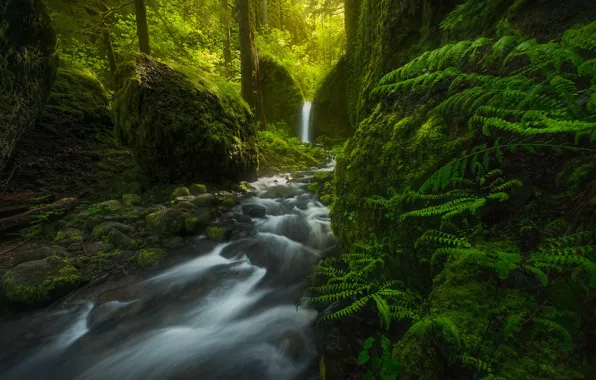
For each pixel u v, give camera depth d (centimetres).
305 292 364
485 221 208
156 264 423
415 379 146
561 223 168
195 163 700
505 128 162
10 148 578
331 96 1491
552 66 221
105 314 329
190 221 517
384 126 367
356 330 264
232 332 315
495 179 218
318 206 659
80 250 434
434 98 325
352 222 364
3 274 370
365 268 238
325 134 1497
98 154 802
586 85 202
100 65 1206
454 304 160
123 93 640
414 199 235
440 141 270
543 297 144
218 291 380
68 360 279
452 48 208
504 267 127
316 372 252
